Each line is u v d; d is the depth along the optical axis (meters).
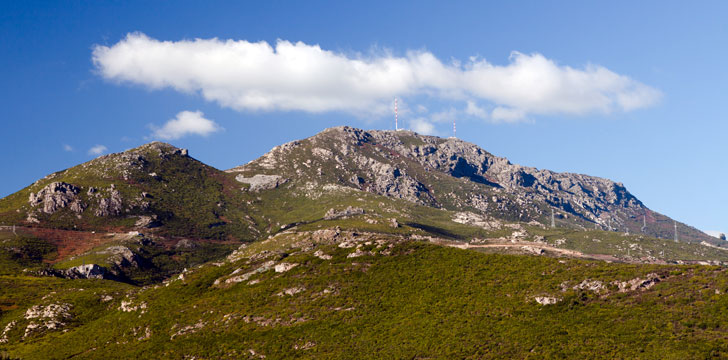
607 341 119.62
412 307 150.00
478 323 136.62
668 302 125.06
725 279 125.56
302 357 137.00
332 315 153.62
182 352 148.75
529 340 126.12
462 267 163.88
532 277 150.50
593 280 140.62
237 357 142.00
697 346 110.38
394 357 130.62
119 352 157.00
